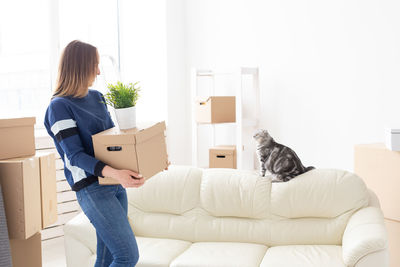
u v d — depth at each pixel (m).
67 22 4.15
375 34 3.05
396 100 2.97
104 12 4.51
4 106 3.79
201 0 4.32
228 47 4.10
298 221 2.46
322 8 3.35
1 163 1.75
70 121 1.72
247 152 3.98
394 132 2.46
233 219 2.57
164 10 4.30
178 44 4.48
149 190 2.69
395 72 2.96
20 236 1.77
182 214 2.63
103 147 1.71
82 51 1.78
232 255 2.25
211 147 4.04
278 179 2.56
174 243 2.48
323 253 2.19
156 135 1.93
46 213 1.94
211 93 4.30
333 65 3.31
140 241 2.51
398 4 2.91
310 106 3.49
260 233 2.48
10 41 3.78
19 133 1.91
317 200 2.42
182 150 4.62
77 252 2.37
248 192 2.55
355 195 2.38
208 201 2.60
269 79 3.77
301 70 3.53
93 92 1.93
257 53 3.84
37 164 1.87
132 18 4.59
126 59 4.68
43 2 3.92
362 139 3.18
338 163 3.34
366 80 3.13
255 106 3.88
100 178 1.71
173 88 4.45
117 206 1.79
